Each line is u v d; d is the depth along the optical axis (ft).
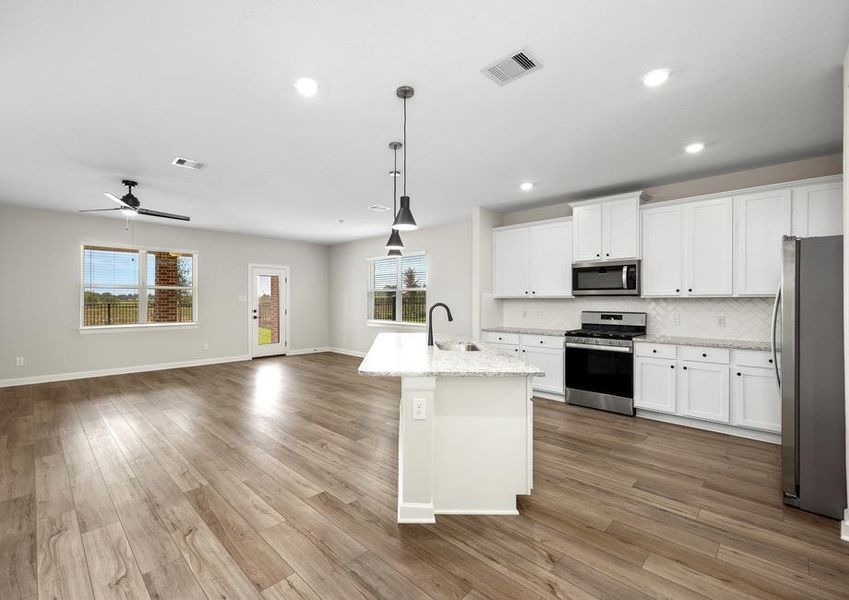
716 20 5.82
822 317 7.45
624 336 13.65
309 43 6.32
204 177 13.10
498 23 5.87
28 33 6.02
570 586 5.55
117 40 6.22
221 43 6.31
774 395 10.73
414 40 6.26
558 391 15.02
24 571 5.79
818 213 10.54
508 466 7.54
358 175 12.96
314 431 11.81
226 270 23.72
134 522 7.05
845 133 6.56
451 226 20.99
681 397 12.25
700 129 9.56
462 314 20.51
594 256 14.47
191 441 10.94
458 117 8.89
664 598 5.32
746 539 6.65
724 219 12.01
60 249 18.25
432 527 6.98
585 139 10.13
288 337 26.76
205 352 22.94
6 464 9.41
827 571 5.87
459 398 7.55
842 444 7.23
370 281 26.09
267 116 8.80
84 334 18.98
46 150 10.71
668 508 7.62
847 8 5.54
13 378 17.22
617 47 6.46
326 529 6.89
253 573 5.79
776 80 7.45
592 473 9.10
